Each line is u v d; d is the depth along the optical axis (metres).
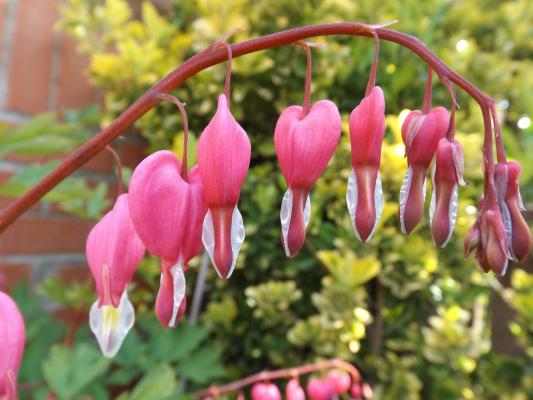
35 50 0.29
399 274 0.27
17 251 0.28
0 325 0.08
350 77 0.31
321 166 0.08
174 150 0.25
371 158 0.08
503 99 0.34
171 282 0.08
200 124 0.32
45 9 0.30
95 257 0.09
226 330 0.30
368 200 0.08
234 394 0.30
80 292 0.26
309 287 0.30
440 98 0.31
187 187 0.08
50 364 0.20
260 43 0.09
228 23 0.29
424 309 0.30
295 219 0.08
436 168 0.08
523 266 0.28
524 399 0.27
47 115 0.18
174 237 0.08
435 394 0.28
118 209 0.09
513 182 0.09
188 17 0.35
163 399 0.15
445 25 0.38
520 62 0.38
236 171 0.07
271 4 0.30
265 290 0.27
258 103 0.31
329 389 0.20
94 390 0.23
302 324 0.26
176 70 0.09
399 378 0.27
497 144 0.08
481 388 0.30
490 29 0.39
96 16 0.31
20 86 0.28
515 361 0.29
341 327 0.25
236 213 0.07
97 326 0.09
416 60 0.30
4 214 0.10
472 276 0.28
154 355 0.26
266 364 0.31
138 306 0.33
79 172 0.31
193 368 0.26
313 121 0.08
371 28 0.08
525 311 0.26
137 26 0.32
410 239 0.26
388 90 0.30
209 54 0.09
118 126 0.09
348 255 0.25
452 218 0.08
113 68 0.30
